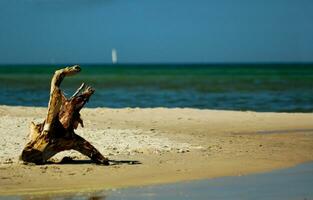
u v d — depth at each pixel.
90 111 54.94
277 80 150.00
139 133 40.31
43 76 187.62
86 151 28.77
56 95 27.91
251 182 25.72
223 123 49.31
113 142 35.91
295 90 103.44
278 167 29.47
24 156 28.34
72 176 26.58
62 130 28.28
